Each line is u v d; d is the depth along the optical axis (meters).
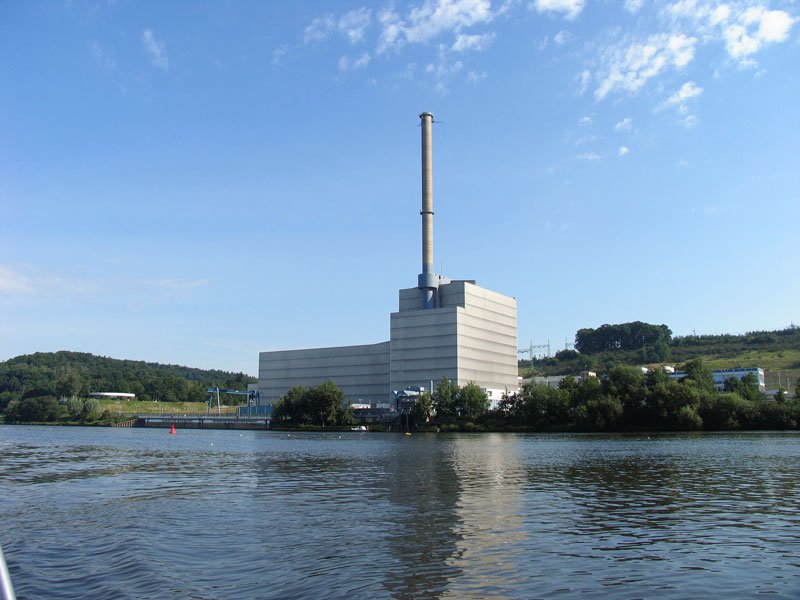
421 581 24.95
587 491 51.50
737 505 43.72
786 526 36.12
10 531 35.91
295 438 173.75
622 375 185.50
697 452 94.25
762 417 173.62
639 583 24.67
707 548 30.62
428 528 35.81
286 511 42.22
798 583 24.64
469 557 28.84
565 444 121.81
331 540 32.69
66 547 31.69
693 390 174.88
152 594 23.75
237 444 137.38
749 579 25.19
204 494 51.50
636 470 68.44
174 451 111.06
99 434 199.38
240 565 27.72
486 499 47.34
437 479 61.41
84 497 50.22
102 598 23.36
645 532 34.47
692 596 23.06
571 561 28.08
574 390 194.50
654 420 178.62
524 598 22.88
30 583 25.38
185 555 29.70
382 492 51.84
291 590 23.94
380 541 32.38
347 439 165.25
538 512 41.22
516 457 89.31
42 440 155.75
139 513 41.94
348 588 24.05
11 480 62.94
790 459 80.62
